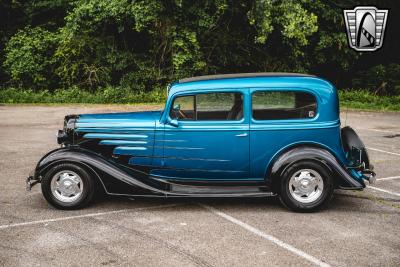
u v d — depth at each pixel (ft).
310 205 19.63
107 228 17.89
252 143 20.13
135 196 20.31
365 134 41.14
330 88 20.04
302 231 17.66
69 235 17.12
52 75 70.33
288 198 19.58
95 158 19.77
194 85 20.27
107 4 64.03
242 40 70.54
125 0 63.46
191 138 20.35
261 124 20.02
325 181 19.51
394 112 57.82
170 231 17.60
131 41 71.56
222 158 20.39
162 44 67.77
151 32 65.67
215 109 20.31
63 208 19.97
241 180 20.94
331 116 20.03
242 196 19.65
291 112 20.11
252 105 20.04
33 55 68.74
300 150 19.54
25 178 25.09
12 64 68.28
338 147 20.18
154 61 69.26
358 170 20.35
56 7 74.23
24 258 15.07
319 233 17.47
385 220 19.01
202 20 66.08
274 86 19.89
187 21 66.80
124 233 17.37
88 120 21.24
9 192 22.56
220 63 70.38
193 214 19.72
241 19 70.08
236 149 20.24
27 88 69.05
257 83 19.99
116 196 22.29
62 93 64.34
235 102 20.13
